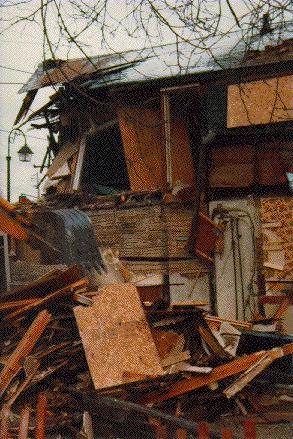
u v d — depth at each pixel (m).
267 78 12.23
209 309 13.16
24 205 14.91
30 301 8.47
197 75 13.66
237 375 8.51
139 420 6.59
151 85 14.24
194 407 7.98
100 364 7.41
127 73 15.17
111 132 16.86
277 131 12.36
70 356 7.98
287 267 12.65
